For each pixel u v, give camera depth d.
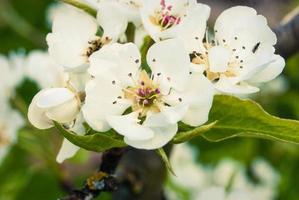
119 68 0.25
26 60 0.43
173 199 0.48
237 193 0.37
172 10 0.26
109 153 0.26
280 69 0.26
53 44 0.26
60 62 0.26
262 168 0.50
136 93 0.25
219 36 0.26
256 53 0.26
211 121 0.25
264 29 0.26
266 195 0.50
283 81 0.51
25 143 0.39
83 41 0.26
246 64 0.26
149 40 0.26
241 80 0.25
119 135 0.25
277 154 0.50
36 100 0.25
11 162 0.45
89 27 0.26
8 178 0.45
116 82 0.25
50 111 0.25
